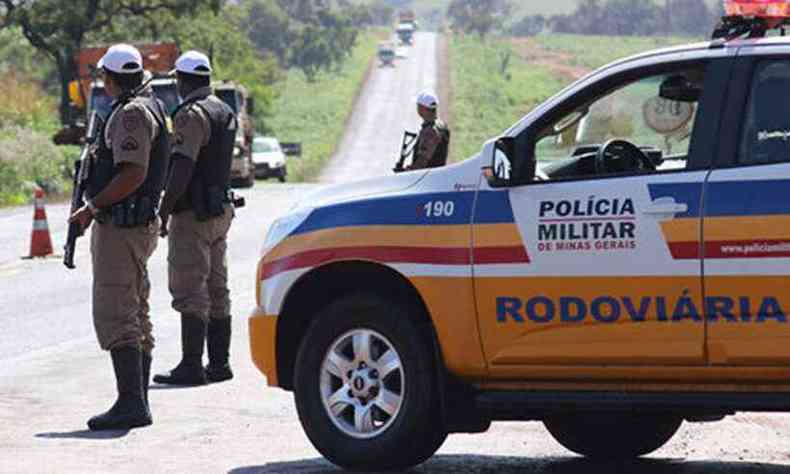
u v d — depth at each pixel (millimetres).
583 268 21047
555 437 24266
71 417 28062
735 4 21203
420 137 42156
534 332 21438
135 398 26828
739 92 20594
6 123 159750
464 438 26375
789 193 19938
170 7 196000
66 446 25109
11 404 29516
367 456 22516
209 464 23594
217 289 32219
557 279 21219
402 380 22359
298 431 26547
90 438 25875
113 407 26828
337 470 23016
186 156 30688
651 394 20828
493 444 25750
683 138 21781
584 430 24016
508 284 21547
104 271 26406
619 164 21531
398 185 22828
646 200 20703
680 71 21219
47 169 123875
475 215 21859
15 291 50406
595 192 21062
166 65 120875
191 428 26859
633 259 20719
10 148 124500
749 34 21203
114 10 192000
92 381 32281
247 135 127438
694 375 20484
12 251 65500
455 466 23531
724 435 26141
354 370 22781
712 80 20797
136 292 26812
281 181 164750
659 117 21797
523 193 21547
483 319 21766
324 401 22969
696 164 20625
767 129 20375
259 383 31953
